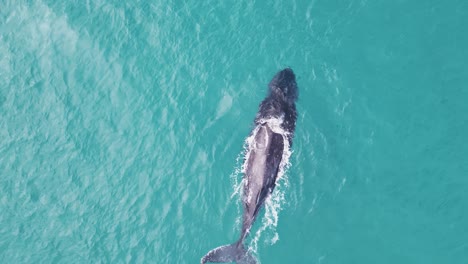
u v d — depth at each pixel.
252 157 18.83
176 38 22.44
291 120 19.72
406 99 20.31
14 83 21.86
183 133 20.95
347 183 19.44
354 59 21.25
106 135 21.14
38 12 22.91
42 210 20.17
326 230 18.89
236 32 22.33
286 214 19.09
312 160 19.70
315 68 21.25
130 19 22.77
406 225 18.55
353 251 18.45
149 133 21.08
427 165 19.20
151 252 19.36
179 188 20.17
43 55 22.27
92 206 20.17
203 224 19.50
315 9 22.31
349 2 22.30
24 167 20.78
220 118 21.00
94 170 20.67
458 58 20.64
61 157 20.89
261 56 21.81
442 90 20.22
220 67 21.86
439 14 21.55
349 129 20.09
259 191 18.20
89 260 19.34
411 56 20.97
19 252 19.53
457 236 18.03
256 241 18.69
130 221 19.84
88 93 21.73
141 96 21.66
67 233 19.80
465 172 18.83
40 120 21.41
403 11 21.83
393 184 19.19
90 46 22.39
